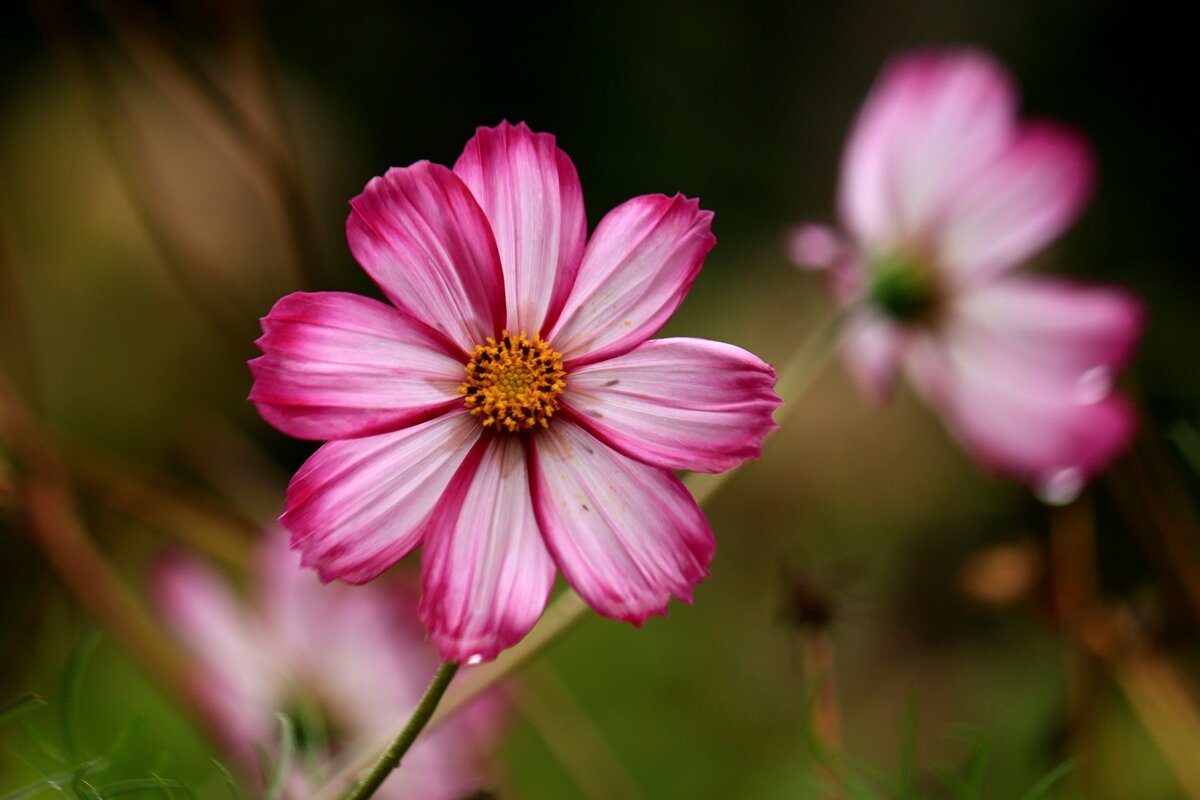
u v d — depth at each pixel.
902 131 0.63
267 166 0.68
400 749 0.42
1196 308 1.88
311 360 0.44
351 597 0.58
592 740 0.70
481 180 0.45
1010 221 0.62
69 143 1.51
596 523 0.44
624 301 0.45
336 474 0.44
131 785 0.47
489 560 0.44
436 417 0.44
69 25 0.67
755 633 1.29
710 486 0.54
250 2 0.68
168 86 0.67
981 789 0.77
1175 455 0.82
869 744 1.13
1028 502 1.64
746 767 1.06
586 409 0.45
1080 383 0.62
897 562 1.56
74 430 1.43
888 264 0.63
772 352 1.91
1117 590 1.43
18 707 0.46
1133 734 0.76
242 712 0.58
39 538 0.59
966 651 1.20
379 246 0.44
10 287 0.67
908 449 1.72
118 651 0.81
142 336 1.48
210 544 0.67
